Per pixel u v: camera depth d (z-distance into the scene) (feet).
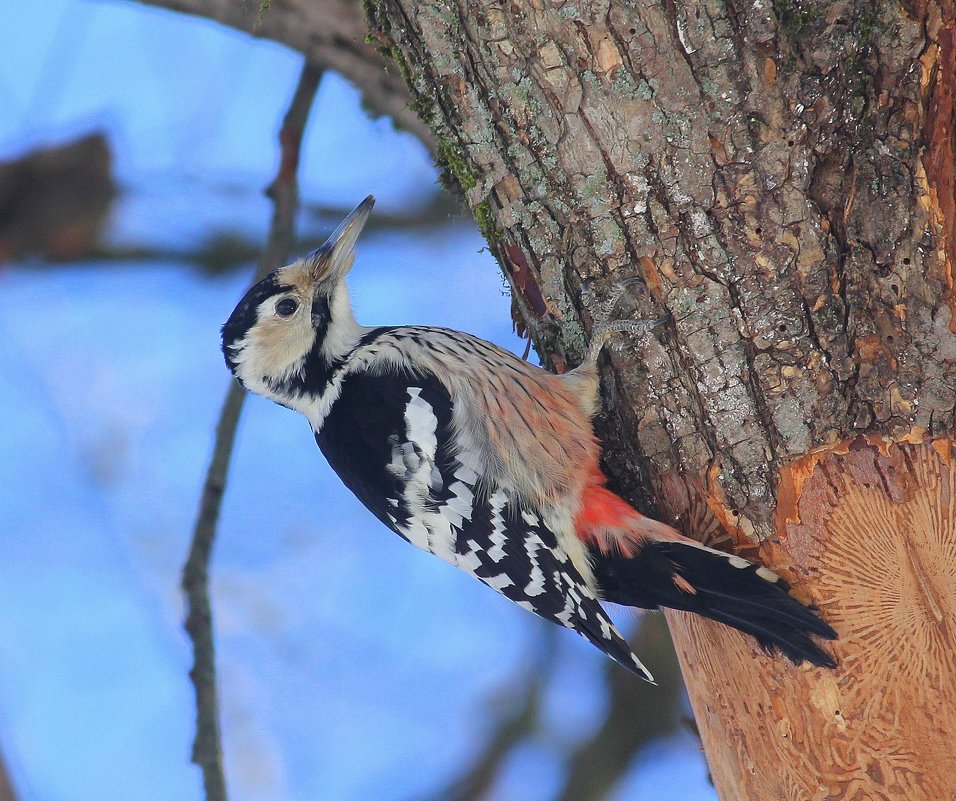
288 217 35.58
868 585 23.04
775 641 23.45
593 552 27.45
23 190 46.98
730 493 24.21
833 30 21.90
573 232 24.61
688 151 22.74
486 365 29.94
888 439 22.97
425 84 24.90
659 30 22.12
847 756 23.21
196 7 36.58
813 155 22.54
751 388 23.63
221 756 30.48
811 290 23.03
